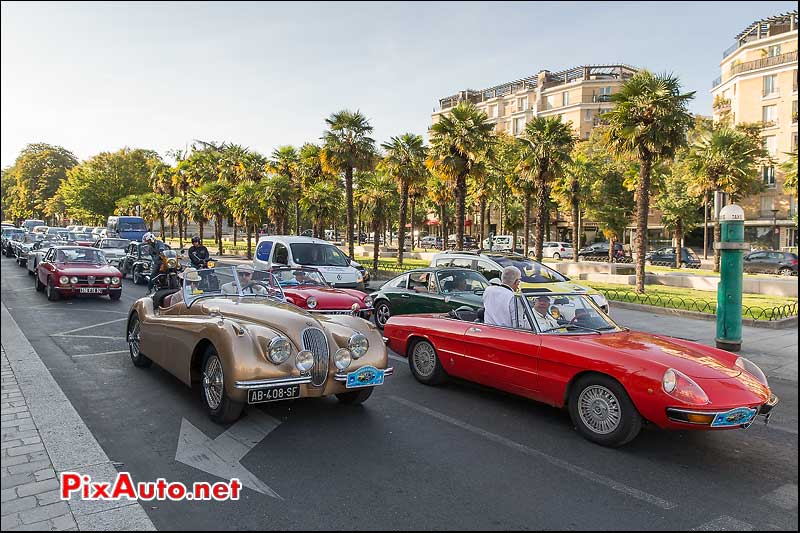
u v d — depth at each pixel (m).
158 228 76.81
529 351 5.50
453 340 6.42
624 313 14.52
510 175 31.12
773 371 8.48
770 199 46.28
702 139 28.50
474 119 22.28
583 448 4.84
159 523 3.40
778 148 46.09
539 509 3.68
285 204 36.91
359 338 5.37
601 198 38.62
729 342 9.83
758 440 5.20
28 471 4.06
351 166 26.89
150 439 4.79
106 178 71.50
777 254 29.92
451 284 10.01
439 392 6.59
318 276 10.43
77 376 6.77
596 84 62.69
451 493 3.88
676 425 4.42
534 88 69.19
